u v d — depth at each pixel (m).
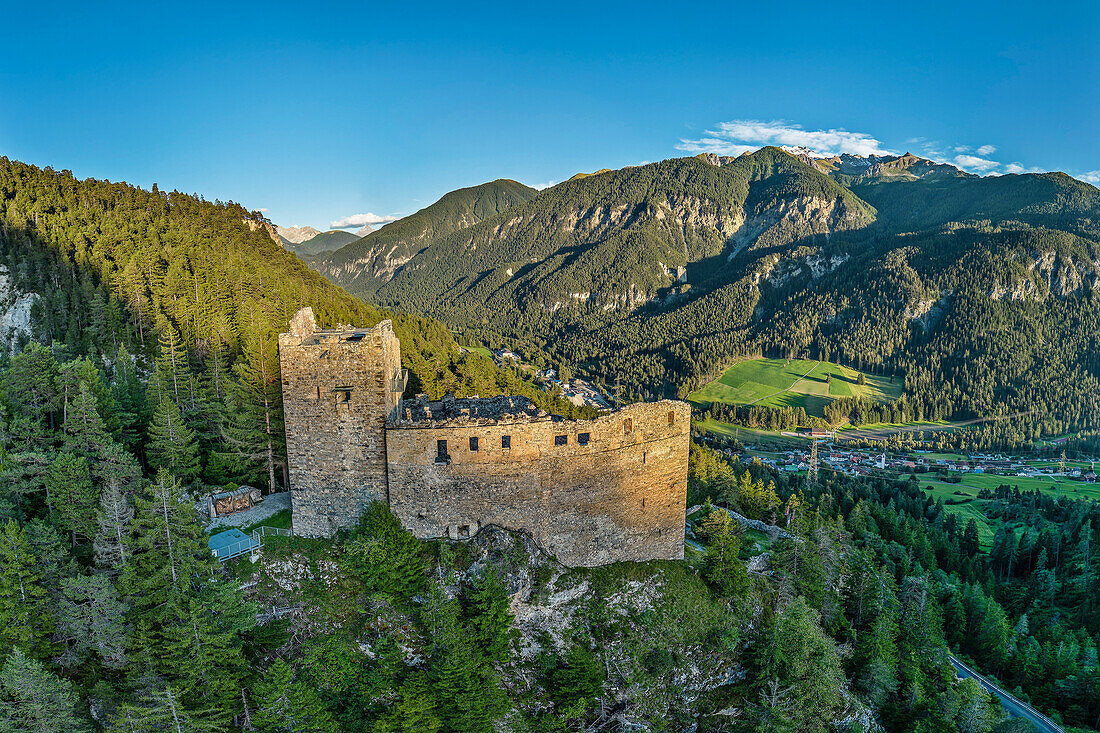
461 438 55.22
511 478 56.75
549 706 50.12
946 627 94.31
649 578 61.59
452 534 56.06
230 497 61.47
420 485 55.06
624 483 61.62
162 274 127.75
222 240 174.38
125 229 152.75
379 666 47.16
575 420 58.34
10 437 56.06
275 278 159.00
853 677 67.12
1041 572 116.50
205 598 44.06
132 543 45.78
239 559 52.12
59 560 47.84
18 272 129.62
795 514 90.69
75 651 44.69
